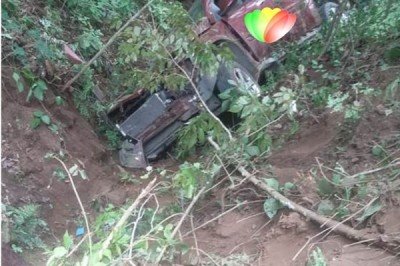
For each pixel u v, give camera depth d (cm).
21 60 594
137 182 570
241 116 552
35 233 446
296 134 582
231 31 706
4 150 506
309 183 482
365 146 512
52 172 524
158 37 564
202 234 470
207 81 618
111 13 868
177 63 577
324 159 518
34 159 521
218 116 641
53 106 595
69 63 662
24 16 657
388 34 708
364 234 400
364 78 640
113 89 728
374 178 459
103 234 403
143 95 641
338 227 411
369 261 382
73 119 605
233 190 503
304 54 746
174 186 482
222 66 633
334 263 386
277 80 716
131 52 570
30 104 571
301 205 454
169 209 490
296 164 527
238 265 414
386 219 405
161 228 396
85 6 824
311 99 626
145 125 620
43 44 625
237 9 734
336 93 595
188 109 614
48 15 725
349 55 700
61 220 491
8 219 419
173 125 619
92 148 598
